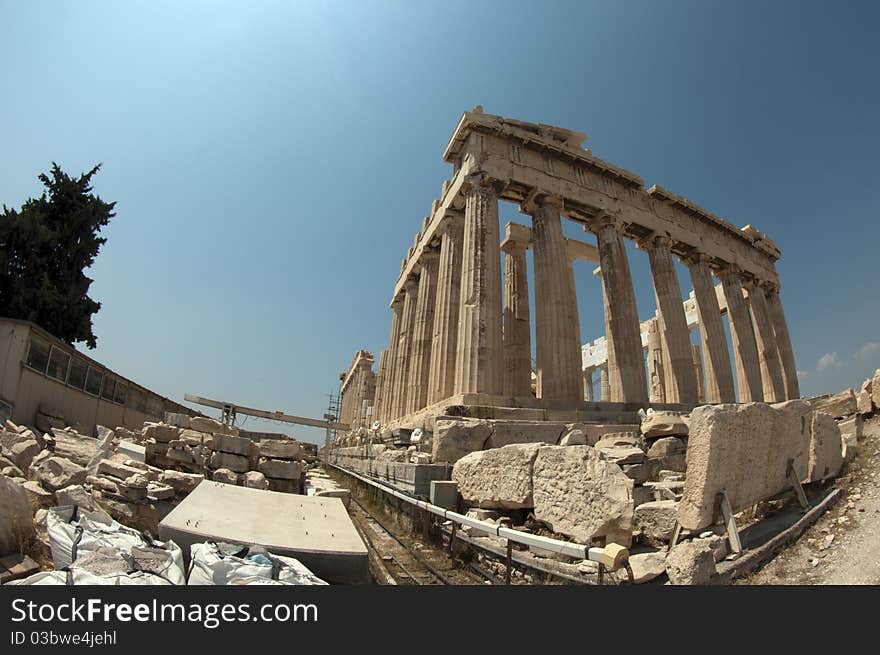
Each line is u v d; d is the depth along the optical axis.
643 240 25.62
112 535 5.15
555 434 12.83
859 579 5.07
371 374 54.28
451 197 22.58
